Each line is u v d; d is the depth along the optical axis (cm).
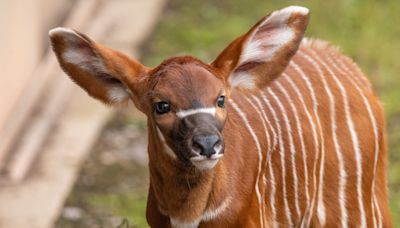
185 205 923
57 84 1638
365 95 1060
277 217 1011
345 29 1864
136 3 1969
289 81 1024
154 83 896
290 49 952
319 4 1938
